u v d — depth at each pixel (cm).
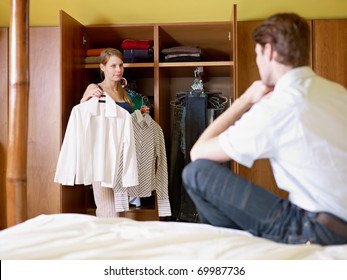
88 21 326
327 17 312
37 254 97
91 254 97
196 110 309
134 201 320
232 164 301
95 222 126
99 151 267
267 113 112
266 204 118
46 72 319
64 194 276
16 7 191
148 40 319
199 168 122
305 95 112
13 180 189
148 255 98
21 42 191
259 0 316
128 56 313
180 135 319
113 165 267
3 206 322
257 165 303
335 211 112
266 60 124
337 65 304
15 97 191
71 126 265
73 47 293
